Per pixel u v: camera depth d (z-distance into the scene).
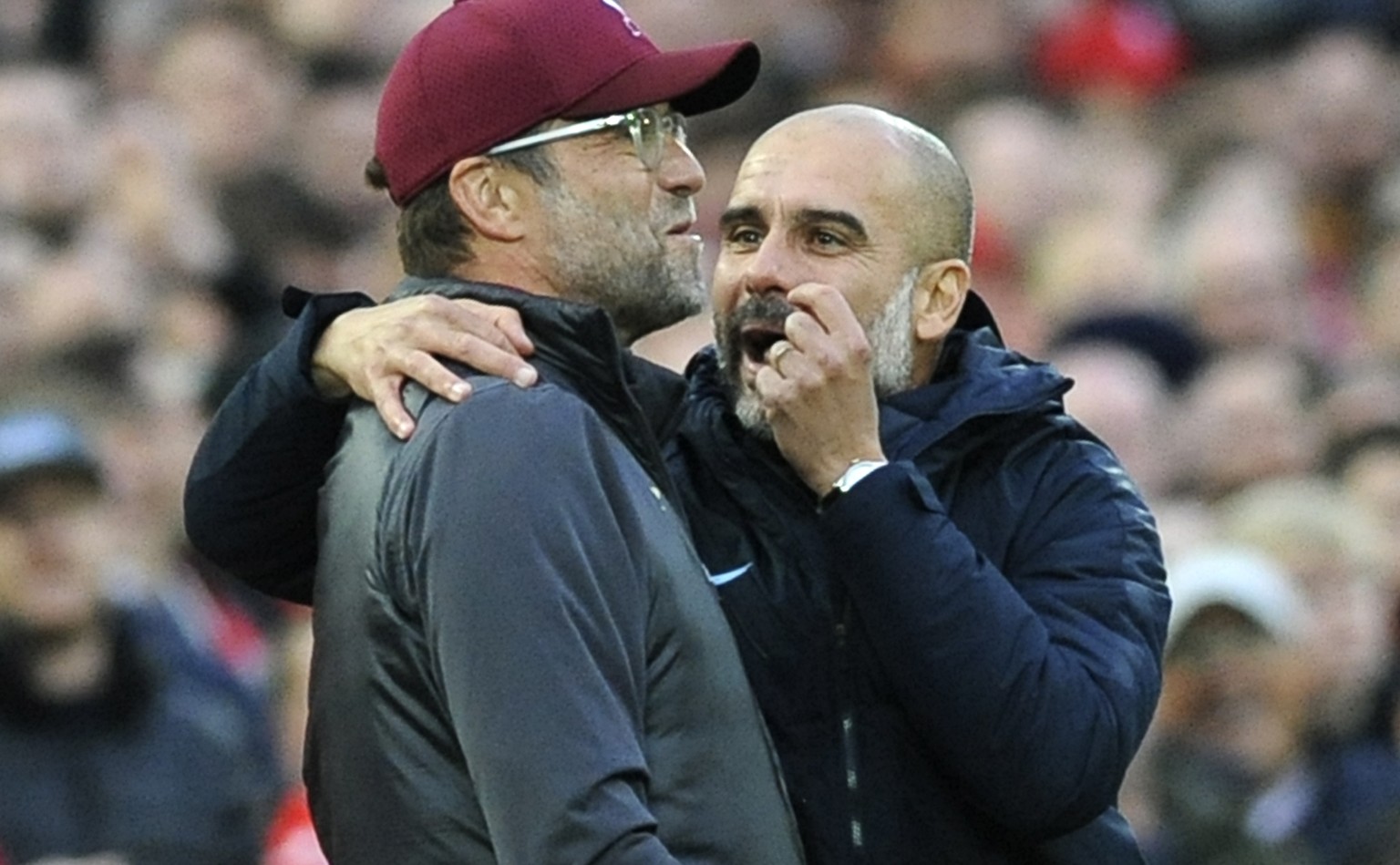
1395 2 47.41
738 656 14.23
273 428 14.81
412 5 43.19
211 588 27.69
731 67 14.80
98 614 23.55
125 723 23.55
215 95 38.31
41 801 23.08
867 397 14.56
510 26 14.58
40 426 23.67
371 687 13.84
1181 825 23.80
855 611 14.73
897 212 15.12
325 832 14.20
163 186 34.28
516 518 13.45
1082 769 14.20
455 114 14.54
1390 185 43.31
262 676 26.77
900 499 14.29
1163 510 30.67
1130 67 45.72
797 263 15.02
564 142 14.55
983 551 14.93
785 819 14.08
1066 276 38.56
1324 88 44.25
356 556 13.94
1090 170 42.12
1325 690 25.73
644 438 14.32
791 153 15.20
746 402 15.08
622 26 14.76
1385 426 31.67
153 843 23.27
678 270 14.75
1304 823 24.11
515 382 13.89
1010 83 45.06
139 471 27.67
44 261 30.06
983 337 15.69
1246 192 41.03
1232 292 37.78
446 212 14.62
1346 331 41.22
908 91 44.91
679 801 13.77
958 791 14.72
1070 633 14.62
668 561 14.05
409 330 14.12
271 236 36.59
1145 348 36.31
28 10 42.47
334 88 41.47
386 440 14.06
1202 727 24.19
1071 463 15.20
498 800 13.20
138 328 29.45
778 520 14.95
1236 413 32.81
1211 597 24.30
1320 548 26.56
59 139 33.56
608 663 13.45
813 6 45.59
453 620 13.38
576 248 14.57
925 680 14.16
